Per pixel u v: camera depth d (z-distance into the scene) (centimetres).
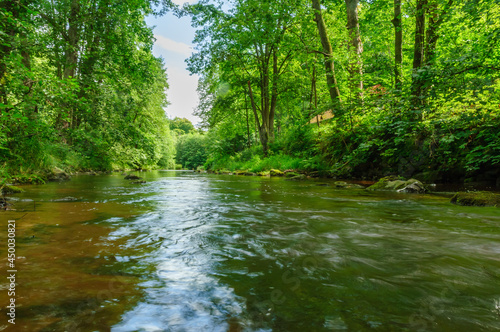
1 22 644
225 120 2825
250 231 267
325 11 1550
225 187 764
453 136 647
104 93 1366
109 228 272
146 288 144
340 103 964
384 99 812
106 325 109
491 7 614
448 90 666
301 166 1391
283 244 224
